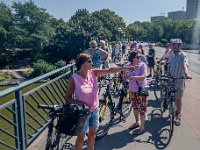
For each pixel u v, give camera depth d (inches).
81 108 142.0
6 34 2669.8
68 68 268.5
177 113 277.1
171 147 218.1
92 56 383.2
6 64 2551.7
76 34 2482.8
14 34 2699.3
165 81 287.1
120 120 273.4
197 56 1780.3
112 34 3270.2
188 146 220.7
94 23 2810.0
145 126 262.1
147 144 222.5
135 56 236.8
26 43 2659.9
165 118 287.1
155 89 379.9
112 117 236.7
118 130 249.8
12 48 2635.3
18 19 3016.7
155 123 271.1
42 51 2603.3
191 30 3533.5
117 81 306.5
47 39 2610.7
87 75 163.0
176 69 269.4
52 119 144.6
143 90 240.7
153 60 572.1
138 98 242.8
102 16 3533.5
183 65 266.8
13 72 1936.5
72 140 214.8
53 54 2549.2
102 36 2659.9
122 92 270.1
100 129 229.9
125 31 4163.4
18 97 168.1
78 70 161.0
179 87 270.2
